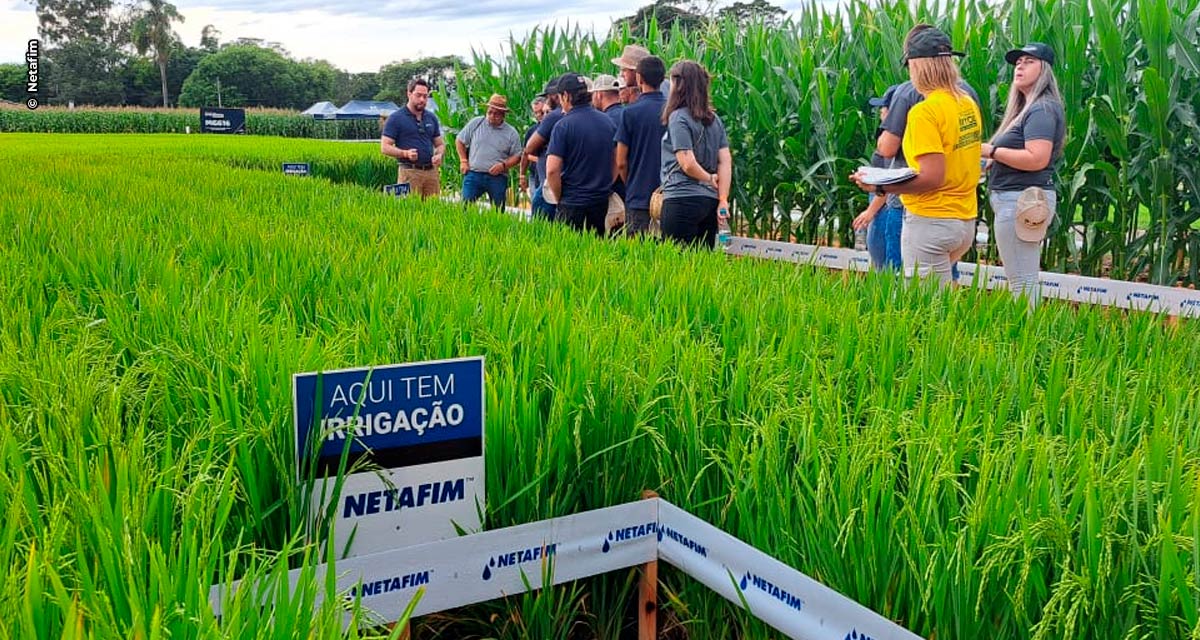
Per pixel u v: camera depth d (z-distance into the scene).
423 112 14.39
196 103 143.50
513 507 3.18
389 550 2.74
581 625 3.36
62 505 2.15
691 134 8.70
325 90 153.88
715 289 4.88
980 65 10.62
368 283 4.99
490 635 3.14
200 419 2.96
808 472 2.94
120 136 45.53
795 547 2.83
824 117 11.66
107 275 5.09
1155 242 10.43
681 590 3.18
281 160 22.67
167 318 3.97
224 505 2.32
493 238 7.03
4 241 6.42
